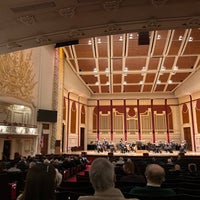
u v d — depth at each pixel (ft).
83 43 54.08
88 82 73.51
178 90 77.25
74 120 70.69
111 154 50.88
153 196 7.39
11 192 14.61
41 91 52.37
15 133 42.29
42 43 23.15
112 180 5.06
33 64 50.80
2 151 41.78
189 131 72.84
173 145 61.72
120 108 81.30
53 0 16.43
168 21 19.56
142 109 80.59
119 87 77.25
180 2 16.96
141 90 79.25
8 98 42.45
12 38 22.07
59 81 57.57
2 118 43.86
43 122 51.85
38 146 49.60
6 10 17.57
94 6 17.44
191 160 34.37
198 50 55.06
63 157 37.58
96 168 5.06
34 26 20.04
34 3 16.72
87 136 79.56
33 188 4.44
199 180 13.41
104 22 19.74
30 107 49.01
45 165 4.86
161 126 78.84
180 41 51.88
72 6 17.30
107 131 79.82
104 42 53.36
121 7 17.60
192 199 7.36
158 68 64.13
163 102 80.48
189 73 66.33
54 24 19.85
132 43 53.36
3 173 16.47
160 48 54.95
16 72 45.24
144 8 17.75
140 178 13.10
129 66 63.72
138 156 48.57
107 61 61.62
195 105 69.72
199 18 19.07
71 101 69.67
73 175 28.48
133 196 7.55
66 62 62.69
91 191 9.75
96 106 81.87
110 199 4.79
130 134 78.89
